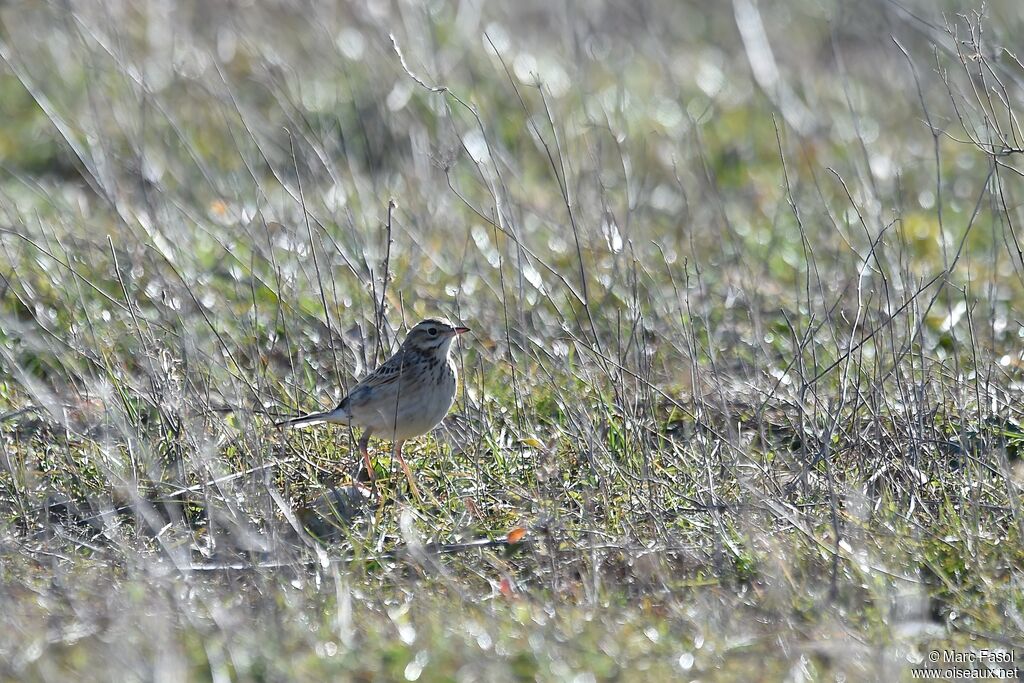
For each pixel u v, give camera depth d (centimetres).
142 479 1098
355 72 1917
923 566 958
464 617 900
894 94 2161
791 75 2255
